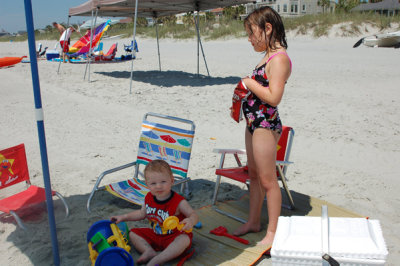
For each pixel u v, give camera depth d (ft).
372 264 6.90
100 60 62.39
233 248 10.97
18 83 43.93
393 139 22.04
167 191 10.32
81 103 33.22
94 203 14.40
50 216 10.09
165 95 35.65
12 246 11.42
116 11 50.98
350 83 38.91
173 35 101.76
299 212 13.28
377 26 82.28
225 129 24.71
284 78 10.14
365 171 17.71
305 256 7.22
